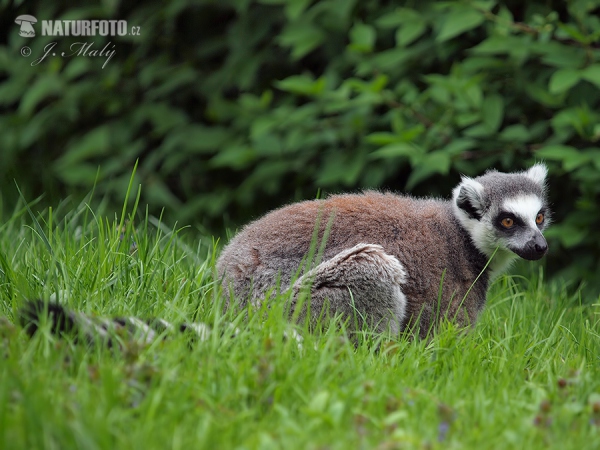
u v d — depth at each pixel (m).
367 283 8.88
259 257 9.14
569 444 5.80
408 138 11.90
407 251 9.27
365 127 13.66
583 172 11.77
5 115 16.53
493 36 11.77
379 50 14.19
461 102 12.16
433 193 14.55
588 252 13.04
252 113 14.56
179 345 6.76
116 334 6.87
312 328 8.83
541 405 6.30
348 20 13.88
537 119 13.34
